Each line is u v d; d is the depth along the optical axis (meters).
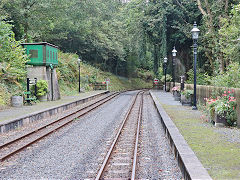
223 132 9.00
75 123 12.98
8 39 18.16
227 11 22.78
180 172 5.98
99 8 41.94
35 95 19.38
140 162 6.79
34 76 20.45
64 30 37.41
